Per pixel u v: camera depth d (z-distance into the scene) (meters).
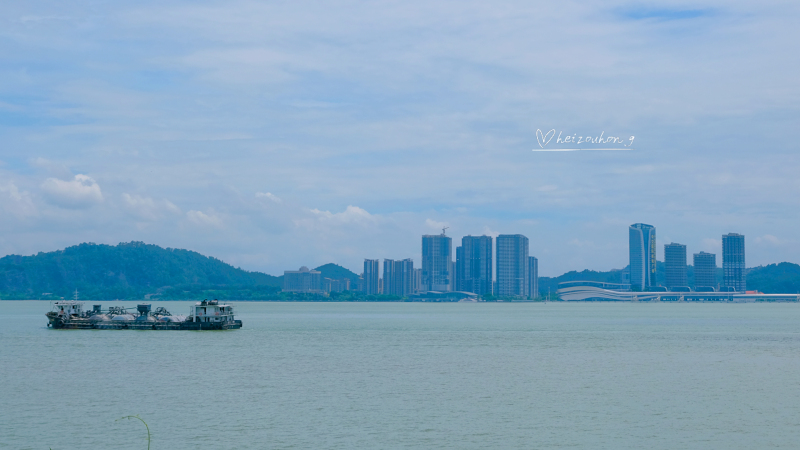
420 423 86.56
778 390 108.94
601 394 105.31
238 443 77.81
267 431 82.69
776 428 84.31
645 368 134.62
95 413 91.81
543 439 79.62
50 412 92.44
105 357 150.50
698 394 105.44
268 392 106.50
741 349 176.00
